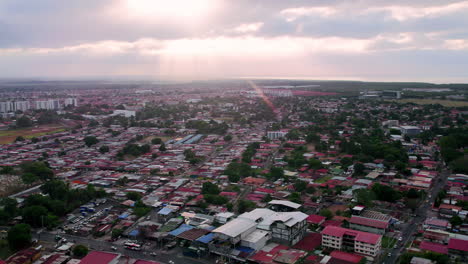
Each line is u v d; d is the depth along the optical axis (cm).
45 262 13362
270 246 14750
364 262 13175
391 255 13762
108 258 13100
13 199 18550
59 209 17988
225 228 14750
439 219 16612
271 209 17988
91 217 17900
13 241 14562
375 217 16512
